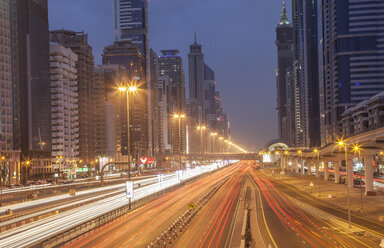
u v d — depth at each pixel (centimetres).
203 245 4997
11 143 17988
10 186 15212
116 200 9931
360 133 9819
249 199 9719
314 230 6084
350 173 13200
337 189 12531
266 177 19338
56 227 6122
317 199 10188
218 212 7956
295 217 7388
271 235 5722
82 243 5128
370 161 10575
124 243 5122
